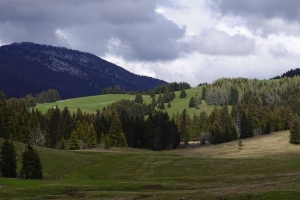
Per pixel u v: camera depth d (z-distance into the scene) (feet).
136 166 295.69
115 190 191.62
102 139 518.78
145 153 412.16
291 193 119.96
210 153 447.42
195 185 194.59
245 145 484.74
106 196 165.48
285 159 283.59
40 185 211.61
